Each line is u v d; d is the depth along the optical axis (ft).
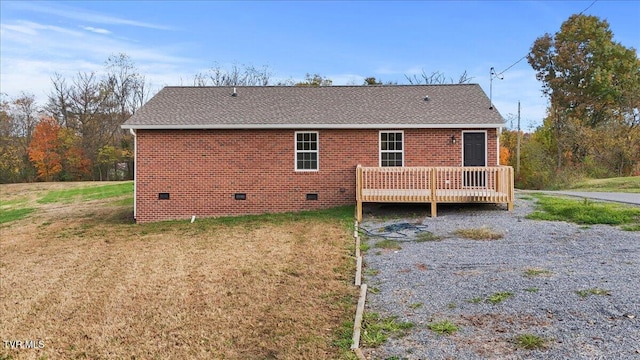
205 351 18.02
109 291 26.35
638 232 33.45
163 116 53.01
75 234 46.96
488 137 50.70
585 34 123.24
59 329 20.94
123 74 142.92
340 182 51.93
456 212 46.21
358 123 50.72
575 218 39.11
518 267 26.30
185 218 52.06
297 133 52.06
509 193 44.47
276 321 20.76
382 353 16.97
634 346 15.81
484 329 18.26
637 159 102.94
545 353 15.84
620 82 120.98
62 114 134.31
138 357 17.78
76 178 130.93
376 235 37.83
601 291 21.21
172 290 25.94
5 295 26.43
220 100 58.18
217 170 52.11
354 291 24.45
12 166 126.52
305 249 34.19
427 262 28.89
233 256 33.27
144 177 52.19
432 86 61.72
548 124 130.72
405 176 48.01
